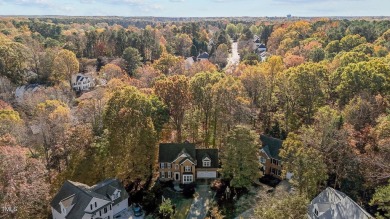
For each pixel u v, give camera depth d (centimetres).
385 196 2986
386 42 10419
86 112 6638
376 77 5644
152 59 13500
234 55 15338
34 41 12169
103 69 10569
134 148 4788
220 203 4622
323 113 4997
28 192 3662
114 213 4406
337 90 6050
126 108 4997
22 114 7275
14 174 3722
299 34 13512
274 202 3158
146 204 4619
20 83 9719
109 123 5059
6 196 3503
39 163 4275
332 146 4369
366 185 4012
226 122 5691
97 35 13512
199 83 6144
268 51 14775
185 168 5134
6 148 4219
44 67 10238
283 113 6525
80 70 11456
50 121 5544
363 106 5028
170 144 5319
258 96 6956
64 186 4394
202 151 5322
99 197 4162
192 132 6091
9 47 9794
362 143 4528
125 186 5034
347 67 5991
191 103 6006
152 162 4972
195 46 14875
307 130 4681
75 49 12962
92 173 4716
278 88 6644
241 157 4709
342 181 4325
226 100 5778
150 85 8525
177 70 10144
